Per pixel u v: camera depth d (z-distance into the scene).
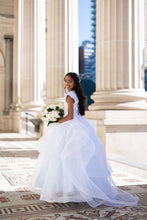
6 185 4.89
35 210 3.60
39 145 4.04
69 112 3.97
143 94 8.05
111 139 7.63
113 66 8.15
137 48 8.16
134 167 6.48
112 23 8.14
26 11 14.94
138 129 7.90
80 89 4.13
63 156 3.74
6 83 20.67
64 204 3.86
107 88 8.27
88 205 3.83
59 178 3.76
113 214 3.46
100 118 7.85
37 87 15.24
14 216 3.37
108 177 4.05
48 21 11.37
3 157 7.98
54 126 4.05
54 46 11.06
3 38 20.84
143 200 4.05
